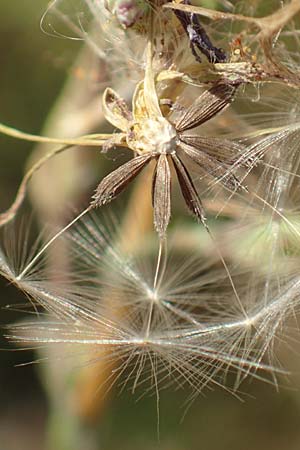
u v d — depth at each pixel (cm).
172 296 10
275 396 14
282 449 14
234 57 9
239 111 9
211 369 10
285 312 10
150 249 10
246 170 9
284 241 10
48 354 11
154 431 14
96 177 11
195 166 9
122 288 10
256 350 10
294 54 9
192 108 9
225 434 14
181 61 9
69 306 10
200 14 9
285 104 9
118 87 10
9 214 10
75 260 10
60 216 11
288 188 9
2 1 13
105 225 11
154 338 10
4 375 17
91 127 11
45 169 11
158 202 9
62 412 12
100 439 12
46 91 13
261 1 9
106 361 10
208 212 10
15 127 14
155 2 9
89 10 10
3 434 17
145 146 9
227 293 10
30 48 13
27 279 10
